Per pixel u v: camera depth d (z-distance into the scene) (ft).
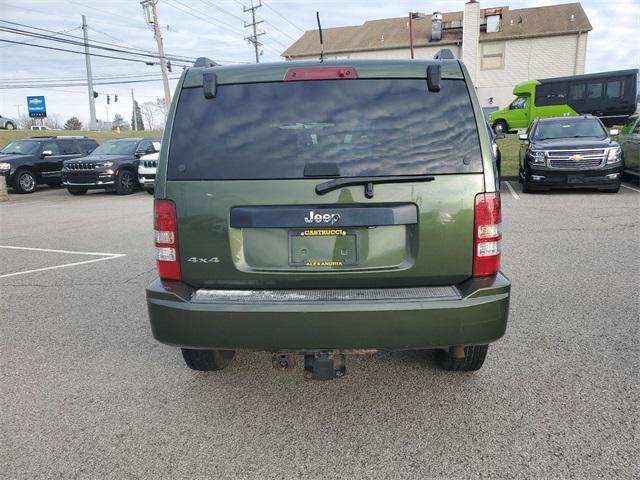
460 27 142.51
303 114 10.05
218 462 9.60
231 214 9.96
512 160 65.62
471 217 9.87
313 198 9.80
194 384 12.71
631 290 18.63
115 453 9.95
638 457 9.38
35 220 40.83
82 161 57.21
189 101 10.37
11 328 16.72
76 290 20.86
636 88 96.32
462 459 9.49
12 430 10.82
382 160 9.83
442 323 9.64
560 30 130.93
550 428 10.38
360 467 9.35
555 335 14.87
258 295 10.00
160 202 10.22
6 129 159.12
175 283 10.32
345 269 9.95
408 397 11.80
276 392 12.22
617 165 41.52
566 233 28.63
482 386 12.17
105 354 14.57
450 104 10.05
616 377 12.35
